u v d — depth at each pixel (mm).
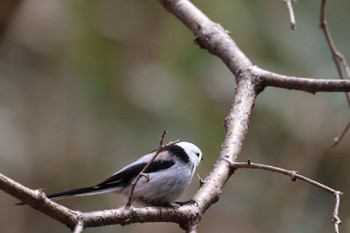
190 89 12250
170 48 12406
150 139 12227
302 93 12391
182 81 12289
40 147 12688
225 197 12523
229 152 6496
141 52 12789
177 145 6793
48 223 12555
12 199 12461
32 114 12898
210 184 6039
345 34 12727
